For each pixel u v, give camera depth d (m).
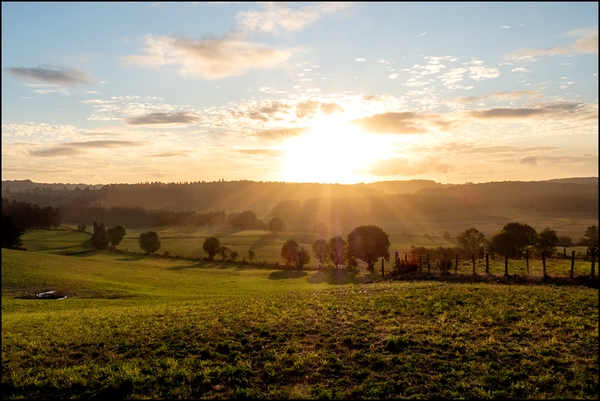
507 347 17.05
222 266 105.19
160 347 18.31
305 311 24.27
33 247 128.50
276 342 18.25
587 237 93.75
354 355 16.38
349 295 30.17
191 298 45.69
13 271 66.94
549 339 17.89
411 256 48.22
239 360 16.38
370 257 104.94
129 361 17.09
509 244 73.69
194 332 20.22
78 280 64.06
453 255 78.75
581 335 18.09
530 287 29.64
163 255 120.50
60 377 15.97
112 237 133.12
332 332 19.42
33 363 17.83
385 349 17.02
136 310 30.50
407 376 14.62
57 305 41.38
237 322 21.73
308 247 143.88
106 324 24.25
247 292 57.50
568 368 15.06
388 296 27.95
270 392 13.78
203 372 15.37
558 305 23.28
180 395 13.99
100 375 15.88
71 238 148.38
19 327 25.72
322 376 14.88
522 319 20.61
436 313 22.53
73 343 20.11
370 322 20.88
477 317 21.22
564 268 40.25
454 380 14.28
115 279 71.50
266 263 110.69
